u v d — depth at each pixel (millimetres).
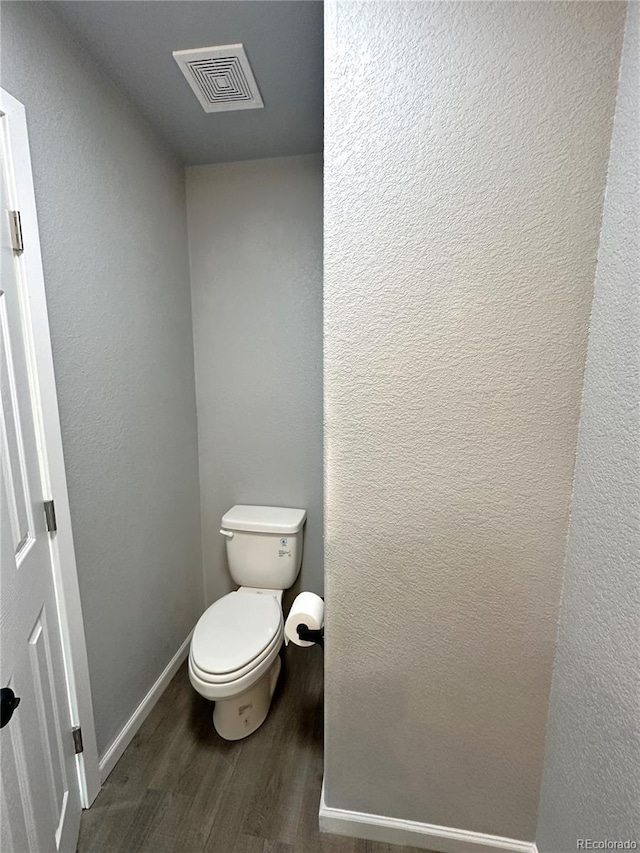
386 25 790
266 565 1887
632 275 703
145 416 1554
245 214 1849
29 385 993
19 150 942
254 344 1934
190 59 1207
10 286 920
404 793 1134
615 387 748
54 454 1071
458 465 931
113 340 1344
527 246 828
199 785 1324
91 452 1246
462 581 982
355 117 827
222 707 1470
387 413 932
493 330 867
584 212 802
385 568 1006
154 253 1600
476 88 790
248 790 1307
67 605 1135
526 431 896
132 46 1162
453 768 1092
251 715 1511
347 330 910
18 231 946
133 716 1502
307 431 1962
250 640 1458
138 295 1491
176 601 1836
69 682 1159
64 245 1110
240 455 2031
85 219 1193
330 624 1061
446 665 1033
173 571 1804
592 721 818
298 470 2002
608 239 773
